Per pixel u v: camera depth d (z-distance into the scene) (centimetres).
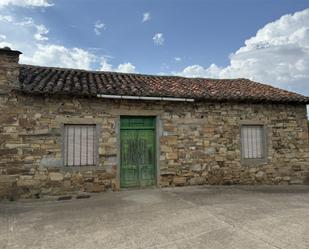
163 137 845
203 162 880
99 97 762
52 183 731
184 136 866
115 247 398
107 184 782
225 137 908
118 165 795
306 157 1001
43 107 736
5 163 696
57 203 661
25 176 711
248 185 917
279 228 470
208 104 896
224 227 475
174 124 859
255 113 949
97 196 731
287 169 973
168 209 593
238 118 927
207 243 408
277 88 1104
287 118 989
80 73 966
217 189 823
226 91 946
